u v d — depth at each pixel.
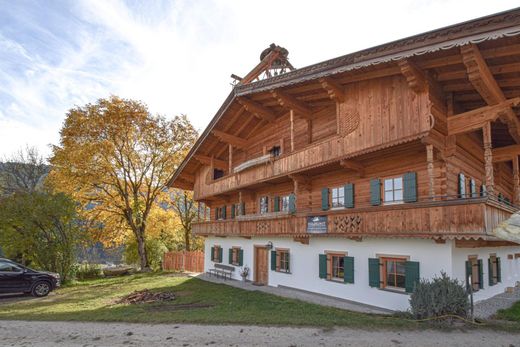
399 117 11.35
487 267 12.60
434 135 10.73
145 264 29.64
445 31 8.97
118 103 27.75
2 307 13.20
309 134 16.66
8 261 15.93
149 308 12.15
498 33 8.09
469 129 10.79
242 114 19.83
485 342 7.23
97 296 15.63
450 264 9.88
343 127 13.38
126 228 31.73
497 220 9.74
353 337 7.67
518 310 10.38
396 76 11.66
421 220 10.03
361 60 11.19
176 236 38.84
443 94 11.47
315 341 7.47
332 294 13.67
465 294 8.96
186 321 9.51
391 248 11.52
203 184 25.56
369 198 13.63
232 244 22.02
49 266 20.14
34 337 8.55
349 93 13.32
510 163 17.78
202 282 20.05
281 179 17.31
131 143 28.91
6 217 19.08
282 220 16.06
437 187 11.39
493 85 9.73
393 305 11.16
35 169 34.06
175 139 30.55
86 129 26.42
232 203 24.20
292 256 16.22
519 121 11.77
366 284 12.25
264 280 18.53
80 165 26.19
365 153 12.41
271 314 10.23
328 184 15.76
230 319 9.52
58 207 20.03
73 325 9.66
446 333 7.86
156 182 31.09
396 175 12.81
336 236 12.92
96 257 41.97
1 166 32.88
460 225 9.11
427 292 9.12
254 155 21.28
